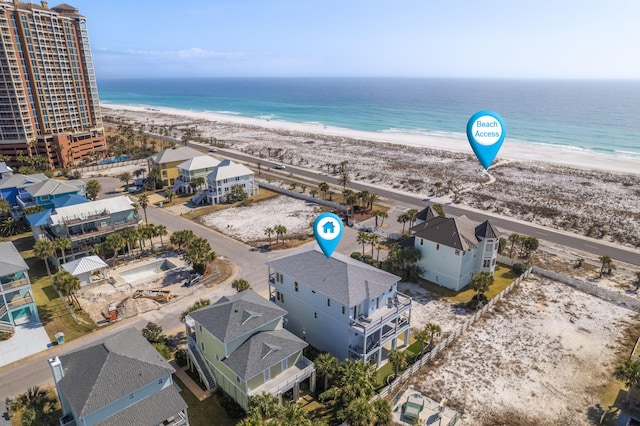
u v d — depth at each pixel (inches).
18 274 1945.1
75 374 1262.3
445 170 5142.7
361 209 3661.4
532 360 1758.1
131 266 2556.6
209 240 2987.2
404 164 5482.3
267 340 1469.0
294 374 1464.1
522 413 1473.9
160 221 3371.1
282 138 7445.9
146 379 1254.3
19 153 4813.0
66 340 1844.2
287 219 3435.0
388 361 1745.8
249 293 1684.3
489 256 2368.4
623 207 3742.6
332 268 1740.9
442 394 1561.3
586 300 2235.5
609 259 2502.5
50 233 2628.0
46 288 2297.0
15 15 4579.2
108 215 2714.1
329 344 1715.1
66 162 5078.7
